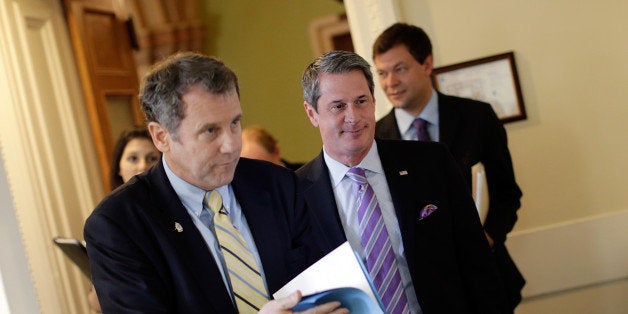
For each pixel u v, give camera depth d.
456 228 2.33
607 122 3.69
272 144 3.76
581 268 3.72
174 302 1.79
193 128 1.70
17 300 2.60
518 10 3.69
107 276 1.76
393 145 2.39
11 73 3.76
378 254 2.25
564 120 3.71
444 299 2.22
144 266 1.75
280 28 7.34
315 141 7.44
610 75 3.67
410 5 3.77
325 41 7.28
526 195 3.76
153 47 6.93
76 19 4.33
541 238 3.74
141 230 1.78
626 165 3.69
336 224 2.28
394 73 3.01
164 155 1.88
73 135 4.17
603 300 3.74
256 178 1.96
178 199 1.83
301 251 1.93
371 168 2.33
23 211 3.64
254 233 1.88
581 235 3.71
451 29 3.74
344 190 2.33
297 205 2.00
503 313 2.29
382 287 2.23
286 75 7.38
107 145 4.37
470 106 3.06
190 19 7.08
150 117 1.79
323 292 1.70
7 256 2.59
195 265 1.77
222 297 1.77
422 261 2.22
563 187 3.74
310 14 7.27
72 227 4.00
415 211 2.26
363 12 3.79
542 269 3.76
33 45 4.01
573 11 3.67
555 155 3.73
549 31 3.69
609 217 3.68
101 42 4.55
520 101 3.70
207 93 1.69
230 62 7.41
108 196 1.85
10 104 3.70
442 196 2.30
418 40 3.01
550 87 3.71
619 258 3.69
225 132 1.72
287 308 1.62
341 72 2.23
